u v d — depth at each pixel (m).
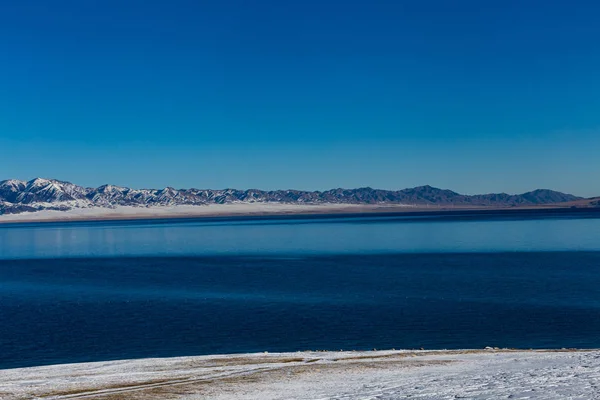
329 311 57.94
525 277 81.12
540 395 17.47
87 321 55.50
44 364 39.78
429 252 130.00
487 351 34.78
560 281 76.06
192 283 83.75
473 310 56.84
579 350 34.56
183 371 28.52
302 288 75.38
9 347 45.09
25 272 106.56
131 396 22.52
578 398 16.62
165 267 110.25
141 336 48.34
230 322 53.41
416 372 25.91
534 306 58.25
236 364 30.47
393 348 42.41
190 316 57.03
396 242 168.62
